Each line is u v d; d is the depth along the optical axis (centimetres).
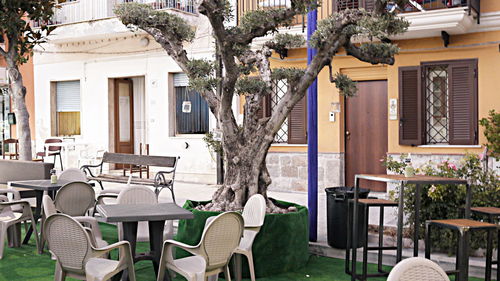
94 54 1338
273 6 969
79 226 384
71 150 1370
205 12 472
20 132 866
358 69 983
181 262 419
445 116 908
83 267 389
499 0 848
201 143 1184
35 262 568
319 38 534
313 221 617
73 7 1375
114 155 996
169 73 1230
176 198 952
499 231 443
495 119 812
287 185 1052
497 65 855
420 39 907
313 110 617
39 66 1433
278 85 1045
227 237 406
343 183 1005
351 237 576
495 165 836
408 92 916
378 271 518
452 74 887
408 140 915
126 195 553
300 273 525
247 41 499
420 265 247
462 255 381
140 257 468
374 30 470
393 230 604
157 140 1246
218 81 586
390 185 923
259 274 510
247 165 566
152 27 584
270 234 514
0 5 797
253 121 582
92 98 1348
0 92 1580
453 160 878
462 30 852
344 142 1009
